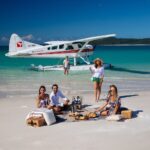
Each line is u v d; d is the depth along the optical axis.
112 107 9.67
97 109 10.22
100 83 12.50
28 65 32.12
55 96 10.35
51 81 19.67
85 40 28.53
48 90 16.12
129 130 8.31
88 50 29.45
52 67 26.69
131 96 13.77
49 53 29.06
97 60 12.45
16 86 17.41
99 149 6.97
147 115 9.93
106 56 52.19
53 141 7.52
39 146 7.20
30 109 10.97
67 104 10.42
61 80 20.19
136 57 48.62
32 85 17.84
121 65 32.12
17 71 25.91
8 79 20.56
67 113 10.07
